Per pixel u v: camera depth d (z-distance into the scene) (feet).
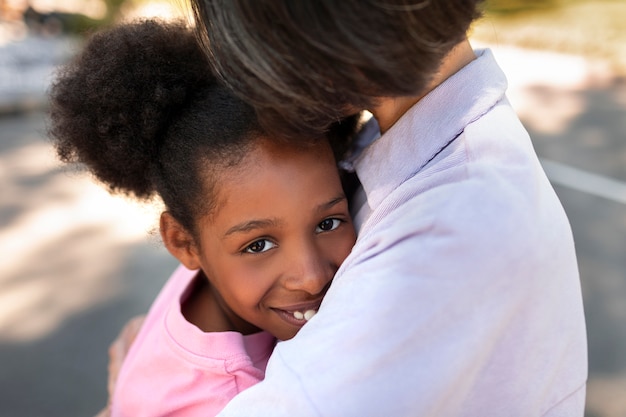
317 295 3.05
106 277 11.07
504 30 27.04
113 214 13.38
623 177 15.03
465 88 2.66
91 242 12.25
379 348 2.31
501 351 2.48
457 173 2.48
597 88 21.61
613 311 9.95
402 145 2.77
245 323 3.51
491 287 2.33
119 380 3.69
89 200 14.06
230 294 3.17
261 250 3.05
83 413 8.27
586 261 11.36
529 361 2.54
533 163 2.52
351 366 2.32
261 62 2.28
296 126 2.48
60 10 30.04
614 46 24.67
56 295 10.58
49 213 13.48
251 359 3.29
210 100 3.05
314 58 2.21
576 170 15.43
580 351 2.77
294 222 2.97
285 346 2.50
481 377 2.49
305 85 2.29
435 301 2.30
